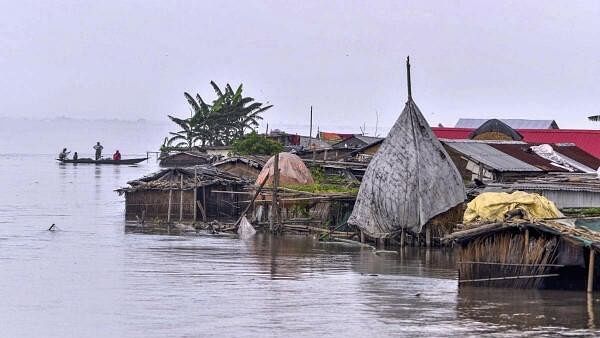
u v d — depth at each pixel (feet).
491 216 124.67
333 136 412.98
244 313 110.22
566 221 120.78
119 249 168.04
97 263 149.89
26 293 122.62
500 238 120.57
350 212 187.62
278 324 104.63
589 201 162.91
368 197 169.89
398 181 167.32
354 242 176.35
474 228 120.37
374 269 145.18
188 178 220.23
